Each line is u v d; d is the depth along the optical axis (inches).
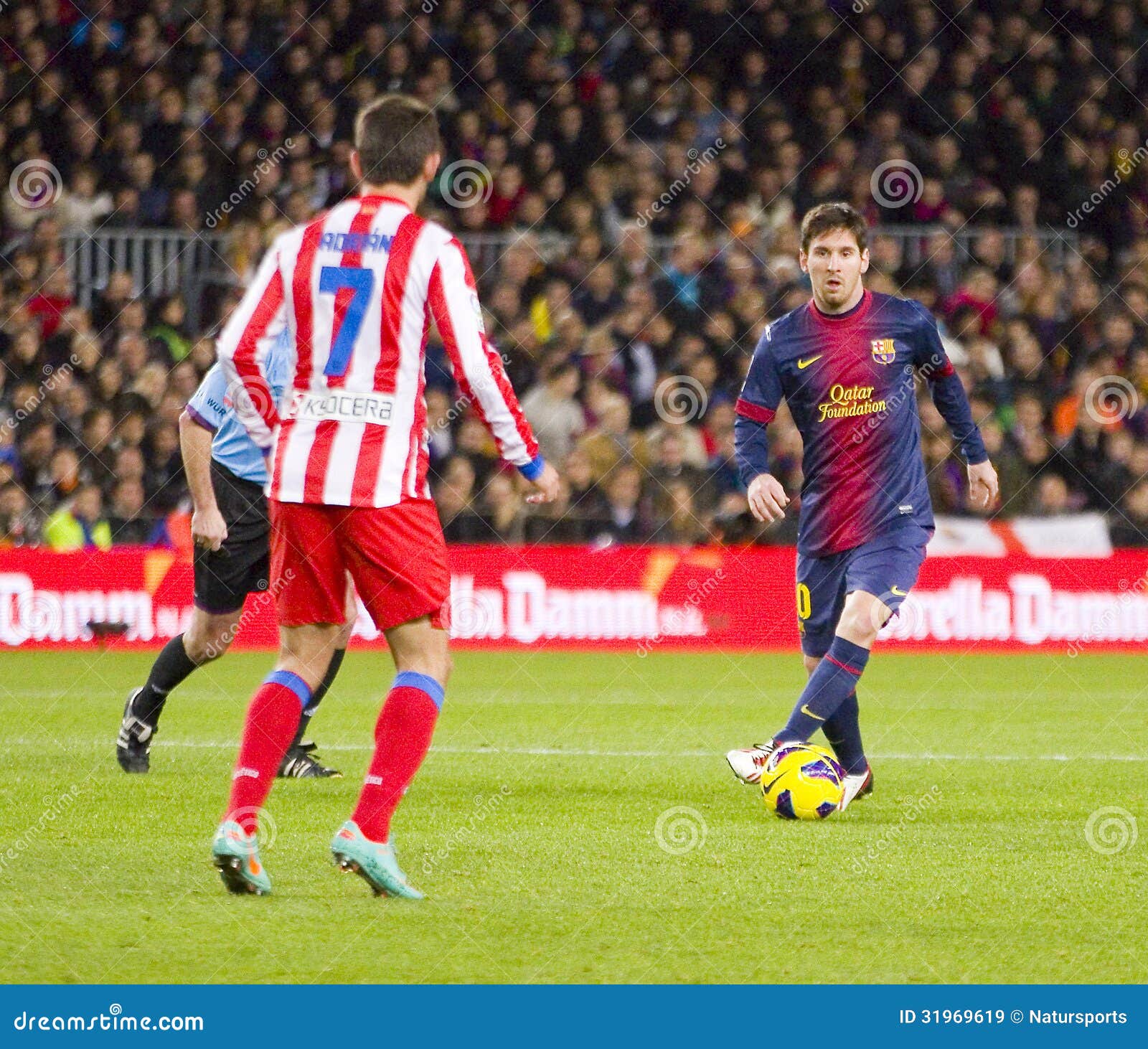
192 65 2317.9
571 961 518.3
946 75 2426.2
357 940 538.6
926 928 564.4
